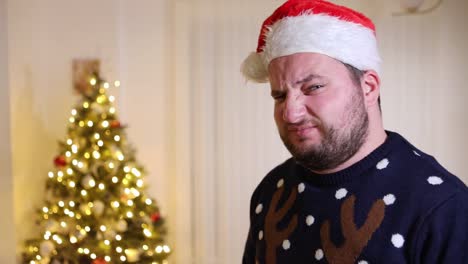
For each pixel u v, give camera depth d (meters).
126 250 2.46
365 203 0.79
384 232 0.75
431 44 2.49
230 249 2.88
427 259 0.72
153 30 2.90
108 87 2.92
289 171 0.99
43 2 2.88
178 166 2.90
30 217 2.97
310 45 0.78
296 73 0.78
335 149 0.79
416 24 2.50
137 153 2.97
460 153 2.52
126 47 2.93
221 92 2.80
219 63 2.79
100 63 2.92
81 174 2.49
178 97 2.87
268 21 0.89
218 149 2.84
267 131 2.77
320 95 0.78
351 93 0.79
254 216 1.05
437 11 2.47
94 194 2.49
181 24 2.82
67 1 2.90
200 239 2.91
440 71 2.50
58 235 2.53
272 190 1.02
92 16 2.91
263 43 0.89
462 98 2.49
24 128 2.93
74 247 2.49
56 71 2.93
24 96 2.92
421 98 2.53
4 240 2.33
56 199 2.64
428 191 0.75
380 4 2.54
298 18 0.80
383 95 2.57
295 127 0.80
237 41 2.75
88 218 2.50
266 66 0.87
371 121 0.83
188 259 2.93
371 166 0.82
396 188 0.78
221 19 2.76
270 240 0.93
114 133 2.55
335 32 0.78
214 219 2.88
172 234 2.96
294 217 0.89
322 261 0.81
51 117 2.95
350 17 0.82
